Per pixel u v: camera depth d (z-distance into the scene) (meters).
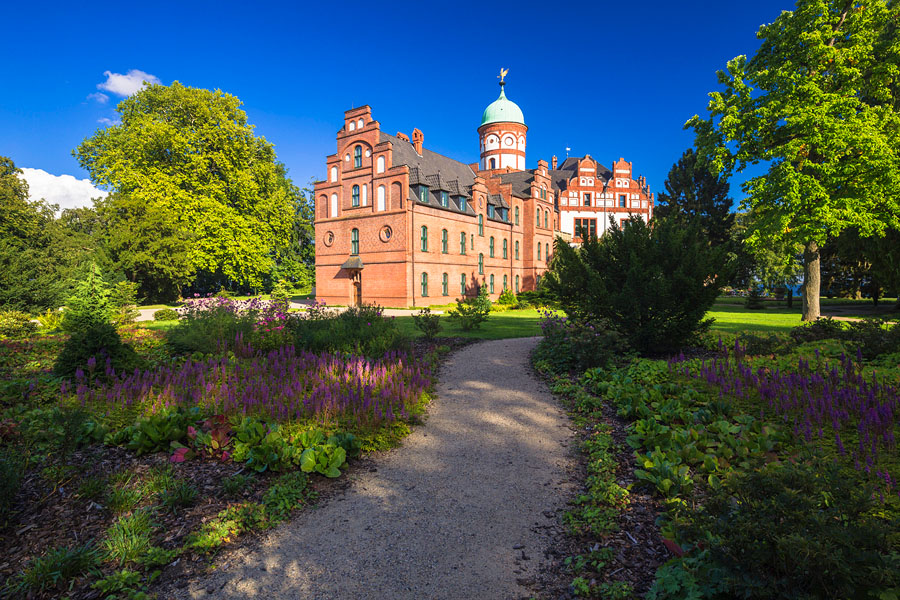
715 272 12.63
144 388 8.42
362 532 4.78
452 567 4.19
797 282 42.31
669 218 13.48
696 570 3.39
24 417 7.19
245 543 4.55
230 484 5.41
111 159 36.81
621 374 10.41
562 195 56.78
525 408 9.19
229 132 39.34
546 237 53.50
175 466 6.04
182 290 51.81
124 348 10.11
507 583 3.95
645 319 13.00
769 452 5.71
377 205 37.06
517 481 5.99
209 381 9.46
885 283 24.95
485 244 45.06
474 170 56.66
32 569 3.91
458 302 22.00
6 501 4.69
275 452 6.11
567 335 12.80
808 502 3.06
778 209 20.17
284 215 45.78
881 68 19.88
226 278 53.44
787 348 11.76
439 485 5.89
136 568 4.10
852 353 11.02
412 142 43.19
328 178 40.00
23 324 17.80
